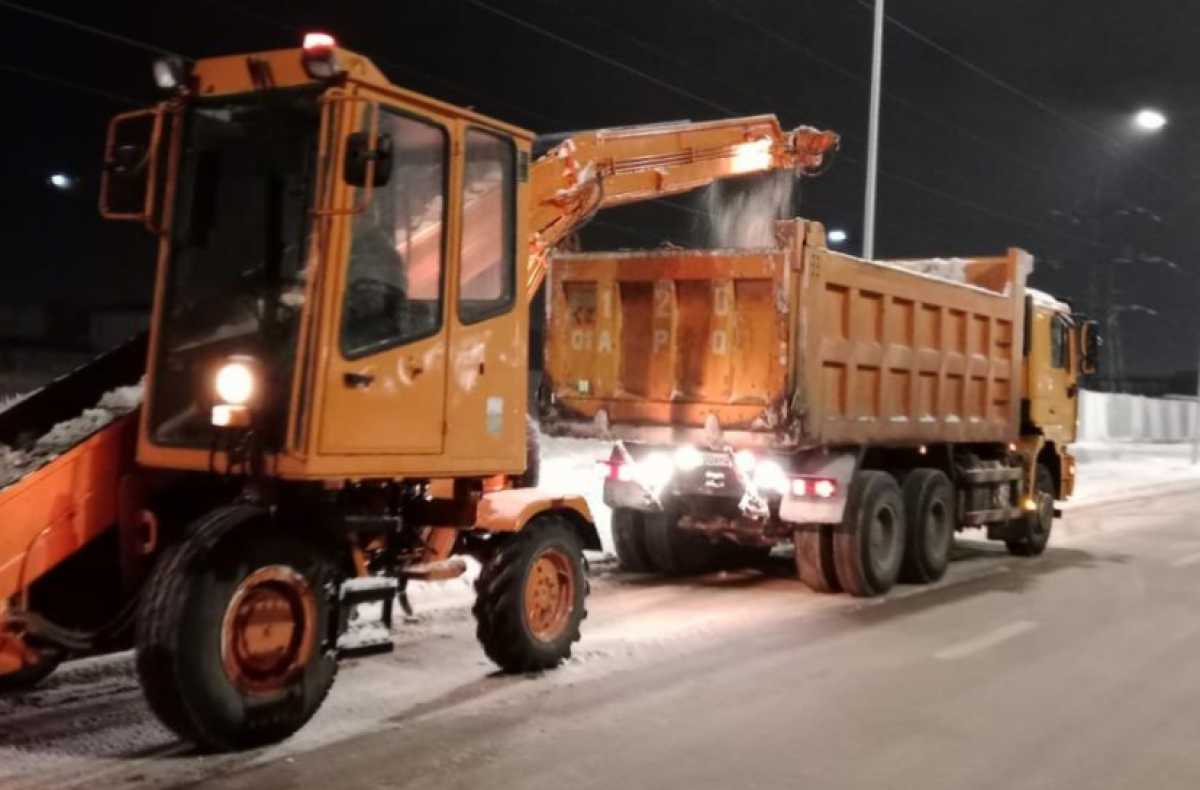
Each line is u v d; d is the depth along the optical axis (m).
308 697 6.45
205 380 6.50
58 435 6.93
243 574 6.14
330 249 6.26
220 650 6.04
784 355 10.39
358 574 6.99
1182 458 38.53
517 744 6.50
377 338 6.61
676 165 10.82
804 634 9.58
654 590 11.57
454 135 7.04
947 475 12.91
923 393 12.34
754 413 10.63
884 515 11.49
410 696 7.41
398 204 6.74
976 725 7.06
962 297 12.86
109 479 6.54
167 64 6.61
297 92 6.43
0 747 6.25
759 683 7.95
